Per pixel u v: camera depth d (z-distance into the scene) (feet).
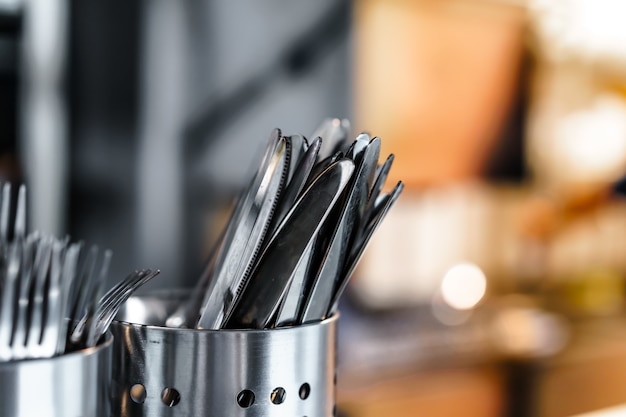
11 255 0.94
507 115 7.46
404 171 6.80
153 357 1.06
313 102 5.63
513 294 8.49
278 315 1.09
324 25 5.63
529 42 7.62
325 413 1.14
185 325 1.31
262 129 5.37
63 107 4.52
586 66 8.41
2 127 4.41
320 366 1.12
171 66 4.90
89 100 4.60
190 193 5.04
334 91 5.75
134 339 1.07
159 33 4.82
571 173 8.55
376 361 6.12
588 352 7.25
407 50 6.65
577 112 8.43
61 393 0.93
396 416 5.95
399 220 7.59
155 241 4.91
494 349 6.79
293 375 1.08
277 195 1.03
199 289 1.32
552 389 7.02
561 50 8.02
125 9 4.68
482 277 7.66
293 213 1.04
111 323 1.10
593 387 7.33
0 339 0.93
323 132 1.25
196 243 5.10
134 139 4.77
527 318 7.56
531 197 8.46
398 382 5.96
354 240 1.14
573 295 8.50
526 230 8.52
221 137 5.16
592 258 9.07
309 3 5.52
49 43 4.45
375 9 6.40
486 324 7.27
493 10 7.14
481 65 7.16
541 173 8.15
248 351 1.05
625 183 8.99
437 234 7.90
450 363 6.40
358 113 6.17
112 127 4.69
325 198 1.02
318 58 5.62
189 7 4.94
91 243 4.67
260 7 5.26
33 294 0.95
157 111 4.86
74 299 1.11
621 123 8.87
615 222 9.20
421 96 6.78
